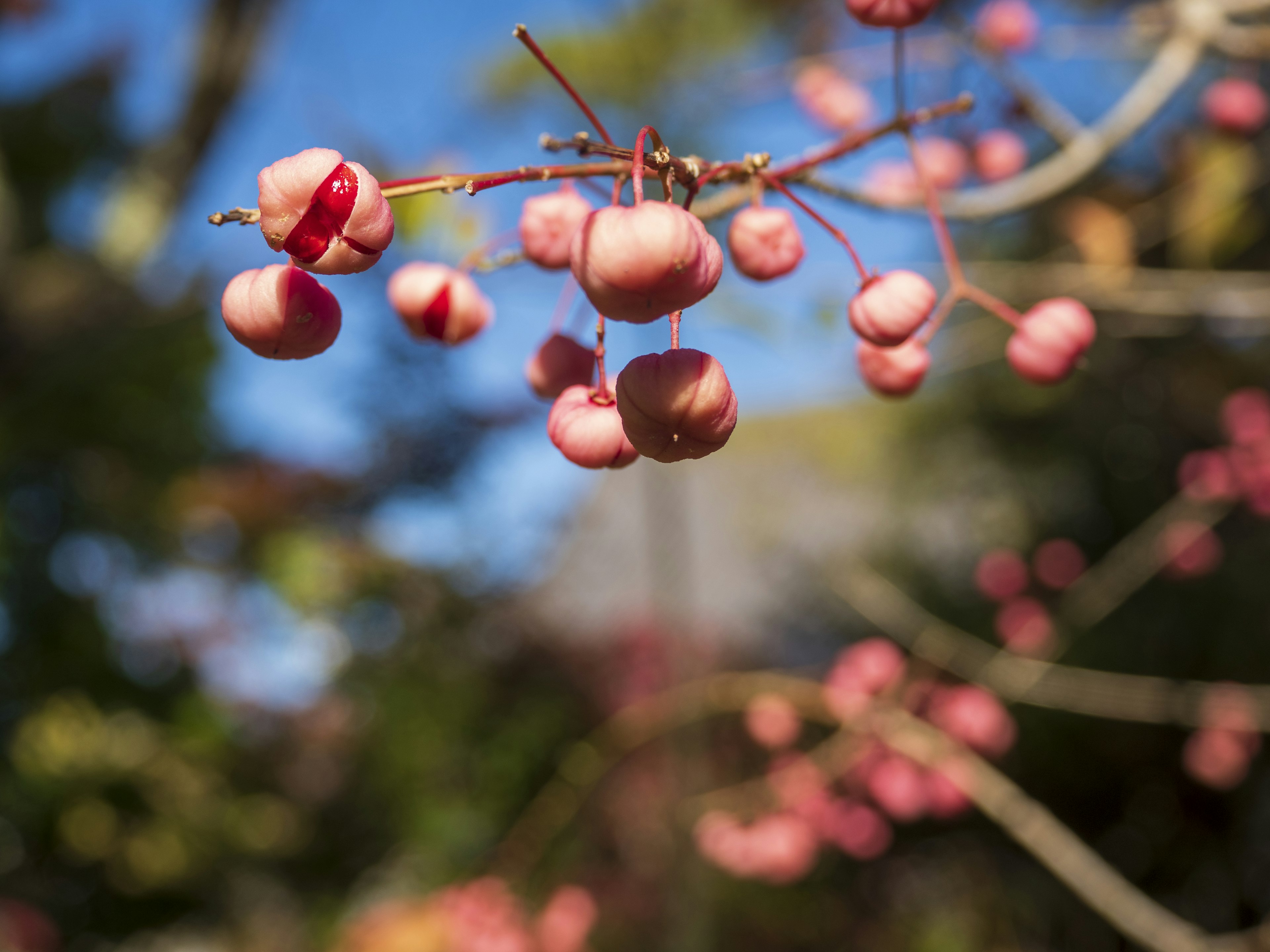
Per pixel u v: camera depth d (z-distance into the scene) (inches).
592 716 252.7
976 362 105.4
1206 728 126.6
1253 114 99.0
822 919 229.6
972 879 233.5
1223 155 98.9
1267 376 190.7
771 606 318.0
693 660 201.3
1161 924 85.6
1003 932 222.4
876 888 242.4
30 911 201.0
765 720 121.1
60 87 228.2
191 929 248.4
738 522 348.5
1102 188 104.0
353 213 30.6
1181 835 223.0
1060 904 224.8
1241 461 131.2
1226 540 205.0
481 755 249.3
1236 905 217.2
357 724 269.4
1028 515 250.5
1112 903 87.4
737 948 210.7
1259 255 137.6
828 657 288.5
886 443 293.6
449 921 127.8
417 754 247.4
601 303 30.8
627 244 29.4
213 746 240.5
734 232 48.1
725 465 370.3
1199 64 71.4
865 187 70.5
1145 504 219.6
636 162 32.3
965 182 86.4
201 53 152.6
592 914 135.4
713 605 327.9
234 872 245.9
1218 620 205.0
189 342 242.7
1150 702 113.7
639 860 199.8
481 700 255.8
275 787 267.1
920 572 261.6
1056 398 232.1
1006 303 102.9
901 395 54.6
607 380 40.3
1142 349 200.8
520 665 266.2
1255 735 140.9
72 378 213.0
